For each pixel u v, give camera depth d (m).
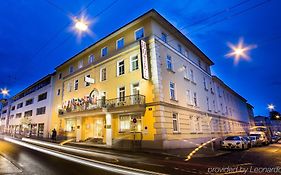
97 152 14.00
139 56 18.95
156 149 15.59
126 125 18.64
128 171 7.39
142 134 16.89
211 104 28.95
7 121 56.69
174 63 20.78
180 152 14.72
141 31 19.58
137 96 17.92
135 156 12.20
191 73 24.84
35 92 41.62
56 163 9.15
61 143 21.69
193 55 26.69
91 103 21.91
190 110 21.59
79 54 27.45
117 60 21.30
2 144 19.34
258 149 19.84
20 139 27.91
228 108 37.59
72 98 27.84
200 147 20.08
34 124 37.97
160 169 7.93
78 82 27.30
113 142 18.86
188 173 7.29
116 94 20.34
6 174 6.92
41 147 17.03
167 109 17.30
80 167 8.20
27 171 7.42
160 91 16.89
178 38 22.97
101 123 21.72
